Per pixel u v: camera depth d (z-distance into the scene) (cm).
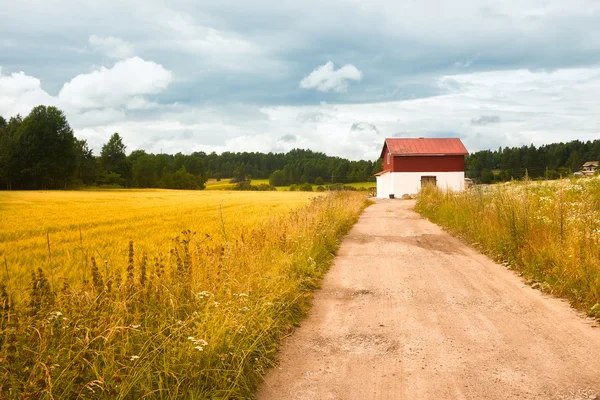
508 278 930
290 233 1220
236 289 678
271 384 491
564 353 546
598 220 1034
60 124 10519
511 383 476
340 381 495
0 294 482
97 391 400
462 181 5419
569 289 771
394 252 1266
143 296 579
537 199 1544
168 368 438
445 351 566
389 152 5500
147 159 14738
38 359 392
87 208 3528
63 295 512
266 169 19862
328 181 14662
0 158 9556
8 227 2070
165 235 1686
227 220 2255
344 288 892
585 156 12669
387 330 648
